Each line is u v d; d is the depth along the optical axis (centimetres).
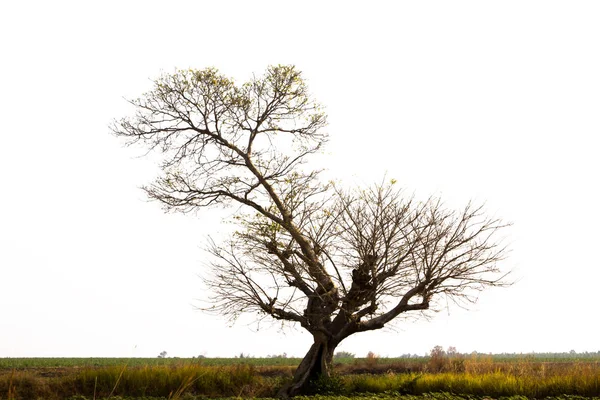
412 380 2319
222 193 2684
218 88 2742
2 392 2125
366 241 2372
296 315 2427
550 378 2211
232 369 2631
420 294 2411
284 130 2852
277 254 2398
